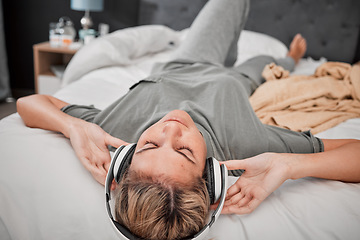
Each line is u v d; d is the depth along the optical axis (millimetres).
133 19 3062
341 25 2881
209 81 1137
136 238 602
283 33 2967
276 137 977
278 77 1616
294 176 776
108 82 1765
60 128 928
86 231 738
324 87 1490
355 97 1492
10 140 900
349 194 786
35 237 752
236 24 1709
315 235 707
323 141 970
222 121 996
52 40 2684
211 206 716
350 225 720
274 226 722
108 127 995
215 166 691
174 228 587
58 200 775
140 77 1884
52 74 2629
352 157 825
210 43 1633
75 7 2646
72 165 844
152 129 749
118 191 667
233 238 709
